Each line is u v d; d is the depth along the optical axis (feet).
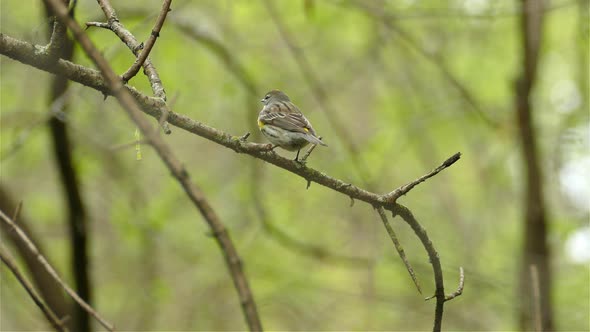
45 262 18.60
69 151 32.35
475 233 65.72
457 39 59.41
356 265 53.42
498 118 52.75
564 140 48.42
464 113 55.77
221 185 53.42
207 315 57.16
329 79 62.59
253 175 47.55
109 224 53.16
